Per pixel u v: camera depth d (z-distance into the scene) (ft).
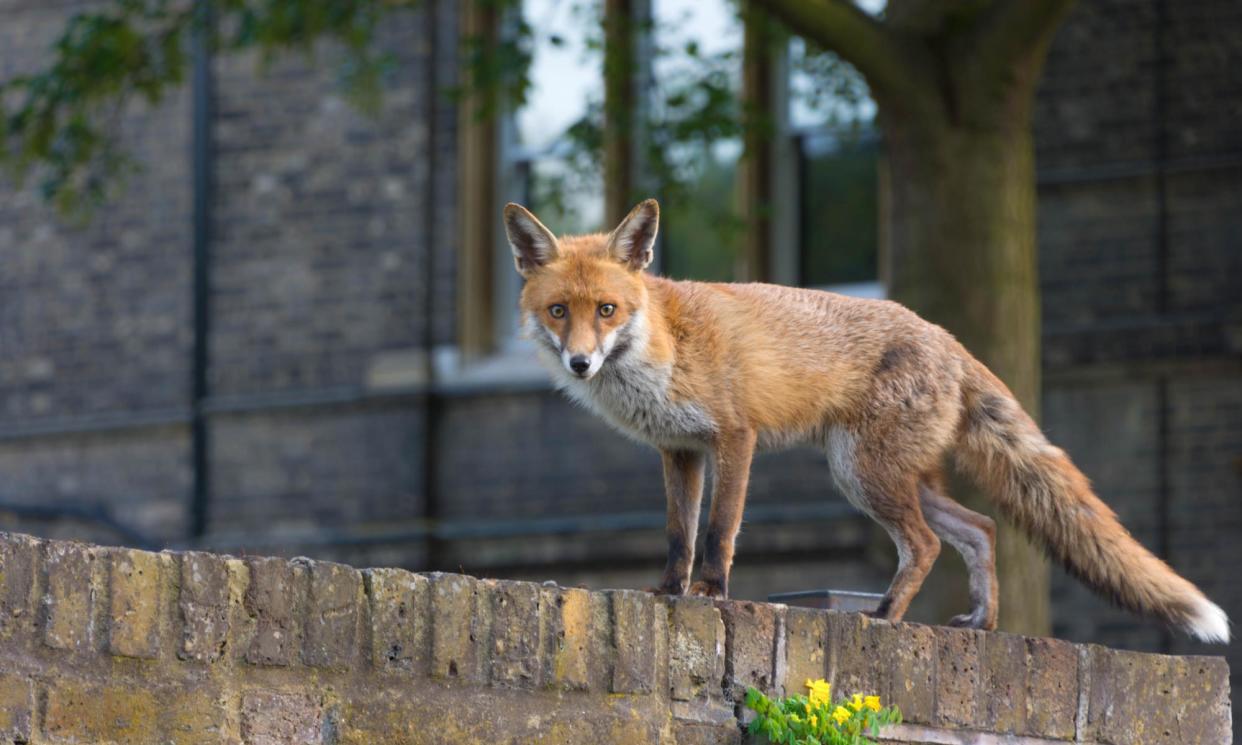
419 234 60.49
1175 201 52.85
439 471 59.88
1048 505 22.61
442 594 16.11
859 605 21.98
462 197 60.49
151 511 62.49
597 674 17.03
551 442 58.85
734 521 21.56
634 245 22.65
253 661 14.88
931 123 38.96
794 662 18.52
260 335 61.77
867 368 22.45
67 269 64.54
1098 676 20.61
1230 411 51.62
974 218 38.50
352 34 52.44
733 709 18.04
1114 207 53.36
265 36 51.42
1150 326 52.42
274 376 61.41
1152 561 22.15
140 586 14.33
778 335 22.15
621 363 21.72
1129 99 53.52
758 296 22.66
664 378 21.56
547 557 58.18
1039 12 37.93
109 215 64.18
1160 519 51.88
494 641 16.37
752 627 18.30
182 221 63.36
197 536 61.57
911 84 39.01
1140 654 21.06
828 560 54.95
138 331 63.46
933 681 19.42
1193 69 53.01
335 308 61.16
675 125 50.37
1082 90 53.98
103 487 63.21
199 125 62.90
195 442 61.98
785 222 58.34
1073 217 53.67
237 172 62.59
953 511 23.22
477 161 60.49
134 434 63.00
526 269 22.81
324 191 61.67
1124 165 53.26
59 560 13.92
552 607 16.81
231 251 62.39
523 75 51.62
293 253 61.77
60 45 51.16
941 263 38.50
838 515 54.60
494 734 16.20
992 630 21.68
